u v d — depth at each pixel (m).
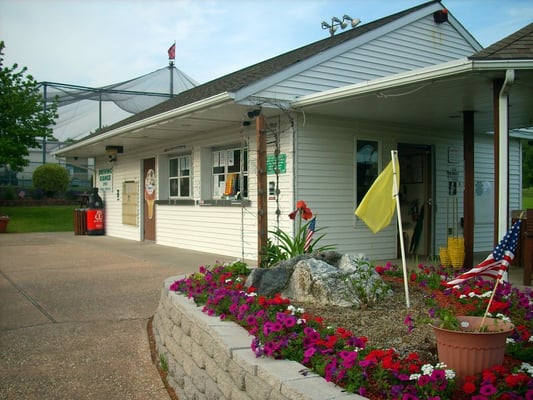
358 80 10.55
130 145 15.80
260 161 7.04
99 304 7.20
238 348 3.56
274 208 10.05
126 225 17.12
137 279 9.03
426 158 11.80
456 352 3.05
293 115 9.64
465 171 9.50
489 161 13.30
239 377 3.38
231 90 8.77
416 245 11.42
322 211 9.97
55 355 5.21
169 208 14.35
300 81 9.67
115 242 15.88
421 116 10.22
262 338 3.54
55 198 32.12
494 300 4.55
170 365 4.72
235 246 11.45
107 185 18.73
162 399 4.33
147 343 5.61
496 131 6.84
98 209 18.89
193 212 13.08
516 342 3.50
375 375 2.94
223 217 11.86
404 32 11.30
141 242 15.71
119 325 6.21
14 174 36.69
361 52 10.62
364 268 5.41
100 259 11.79
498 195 6.80
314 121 9.90
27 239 17.36
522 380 2.69
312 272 5.15
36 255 12.74
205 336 4.04
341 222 10.23
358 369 2.95
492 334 3.00
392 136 10.98
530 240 7.26
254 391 3.19
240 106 9.14
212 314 4.41
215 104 9.20
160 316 5.56
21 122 23.62
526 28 7.33
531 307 4.40
